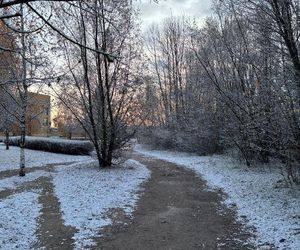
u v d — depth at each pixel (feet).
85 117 61.46
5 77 50.90
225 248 24.34
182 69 127.34
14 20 35.55
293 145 36.55
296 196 35.55
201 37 76.95
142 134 123.95
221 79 61.77
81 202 37.06
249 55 46.57
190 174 59.57
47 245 25.29
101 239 26.63
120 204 37.14
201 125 88.74
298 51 35.14
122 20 54.49
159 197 41.39
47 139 97.76
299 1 34.91
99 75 57.77
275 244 24.14
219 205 36.81
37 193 41.93
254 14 38.37
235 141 58.49
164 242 25.91
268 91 39.40
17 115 58.49
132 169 61.00
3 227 27.86
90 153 89.86
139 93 62.08
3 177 53.72
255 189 41.24
